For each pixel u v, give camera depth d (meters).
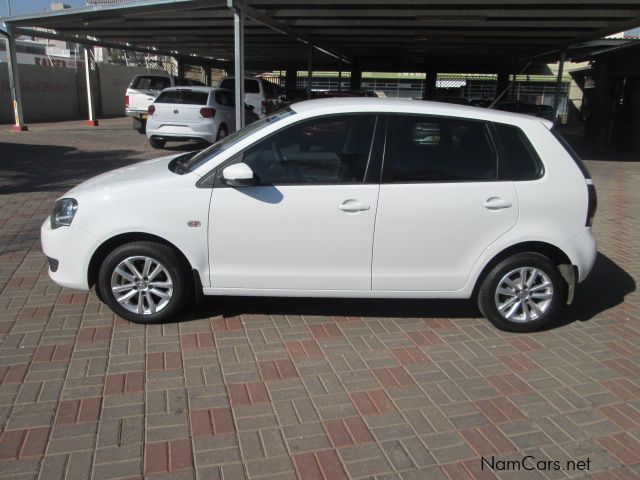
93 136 18.47
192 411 3.34
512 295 4.42
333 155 4.23
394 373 3.83
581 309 5.02
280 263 4.27
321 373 3.80
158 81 20.00
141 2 14.55
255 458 2.95
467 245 4.27
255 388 3.60
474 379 3.79
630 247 6.99
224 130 15.58
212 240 4.23
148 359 3.92
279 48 25.83
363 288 4.33
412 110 4.27
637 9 12.76
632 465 2.98
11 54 18.84
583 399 3.58
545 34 17.50
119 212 4.20
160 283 4.34
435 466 2.93
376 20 15.81
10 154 13.55
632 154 17.52
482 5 13.13
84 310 4.68
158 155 14.02
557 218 4.28
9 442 3.01
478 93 47.19
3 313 4.59
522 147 4.30
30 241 6.58
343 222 4.19
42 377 3.65
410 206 4.18
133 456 2.93
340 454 3.00
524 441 3.15
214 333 4.33
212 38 21.38
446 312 4.84
